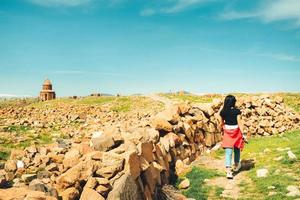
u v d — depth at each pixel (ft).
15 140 63.52
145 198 28.66
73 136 72.28
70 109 178.29
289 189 31.53
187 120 48.96
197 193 34.50
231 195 33.17
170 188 35.60
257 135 67.41
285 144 48.70
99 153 27.91
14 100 429.79
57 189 24.20
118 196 23.56
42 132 77.36
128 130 38.29
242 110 70.28
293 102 143.43
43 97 418.31
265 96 76.38
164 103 225.97
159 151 36.86
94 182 24.03
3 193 21.11
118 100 259.19
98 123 96.37
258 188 33.58
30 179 27.78
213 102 61.98
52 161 32.01
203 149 52.54
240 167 41.14
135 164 28.09
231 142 38.09
